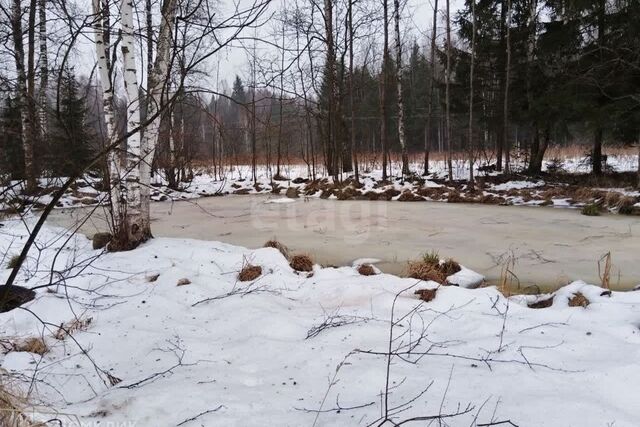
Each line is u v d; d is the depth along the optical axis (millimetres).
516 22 17062
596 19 13539
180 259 5891
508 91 16000
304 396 2537
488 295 4367
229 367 2984
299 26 15445
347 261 6887
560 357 2932
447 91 15680
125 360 3209
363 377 2703
